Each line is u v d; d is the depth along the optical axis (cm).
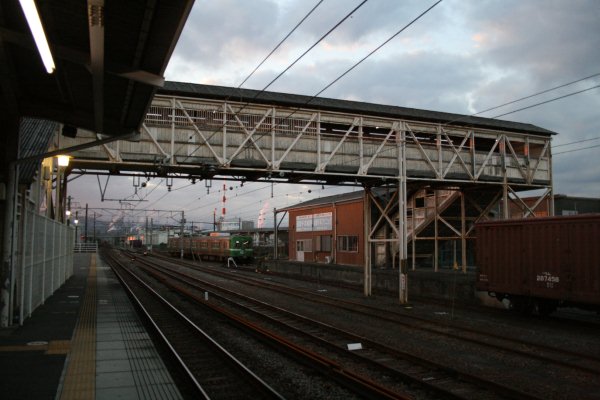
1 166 1241
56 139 1769
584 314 1738
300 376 855
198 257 6141
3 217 1269
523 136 2517
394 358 991
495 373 895
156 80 852
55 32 750
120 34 741
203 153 1914
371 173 2091
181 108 1884
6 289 1160
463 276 2198
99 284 2373
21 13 716
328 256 3897
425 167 2266
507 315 1659
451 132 2327
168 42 745
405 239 1973
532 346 1122
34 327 1157
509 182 2466
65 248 2414
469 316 1625
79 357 858
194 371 873
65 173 2328
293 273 3625
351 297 2170
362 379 784
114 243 13262
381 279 2545
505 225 1647
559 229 1466
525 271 1564
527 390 795
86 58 760
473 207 2959
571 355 1034
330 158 2066
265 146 1988
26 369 773
